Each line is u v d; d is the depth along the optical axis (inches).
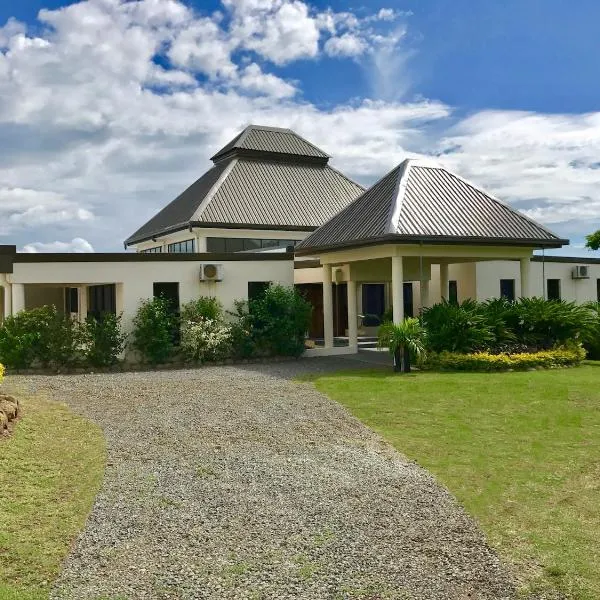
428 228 707.4
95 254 699.4
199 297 748.0
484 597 207.8
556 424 430.0
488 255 772.6
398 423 430.9
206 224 1021.8
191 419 429.4
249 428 408.8
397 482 314.0
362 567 225.8
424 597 206.8
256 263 778.8
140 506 277.9
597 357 790.5
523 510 280.8
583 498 296.0
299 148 1279.5
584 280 1154.0
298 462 342.0
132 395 510.0
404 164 833.5
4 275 717.9
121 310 719.1
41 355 659.4
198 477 316.2
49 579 214.8
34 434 373.4
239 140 1238.9
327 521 265.1
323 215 1142.3
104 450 355.6
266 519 266.2
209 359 733.9
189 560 229.3
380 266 858.8
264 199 1130.0
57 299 1020.5
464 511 278.7
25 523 256.1
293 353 776.9
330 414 449.1
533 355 697.0
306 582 214.5
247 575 218.8
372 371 662.5
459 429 416.2
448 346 697.0
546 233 788.6
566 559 234.1
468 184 842.2
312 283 1031.0
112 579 215.3
